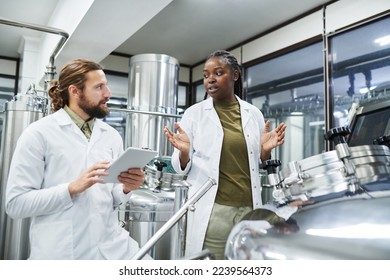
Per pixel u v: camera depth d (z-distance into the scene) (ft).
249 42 14.85
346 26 10.84
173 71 11.49
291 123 13.24
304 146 12.68
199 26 13.71
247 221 2.79
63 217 4.37
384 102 4.91
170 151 11.10
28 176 4.29
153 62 11.14
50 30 7.95
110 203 4.85
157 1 8.60
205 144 5.62
